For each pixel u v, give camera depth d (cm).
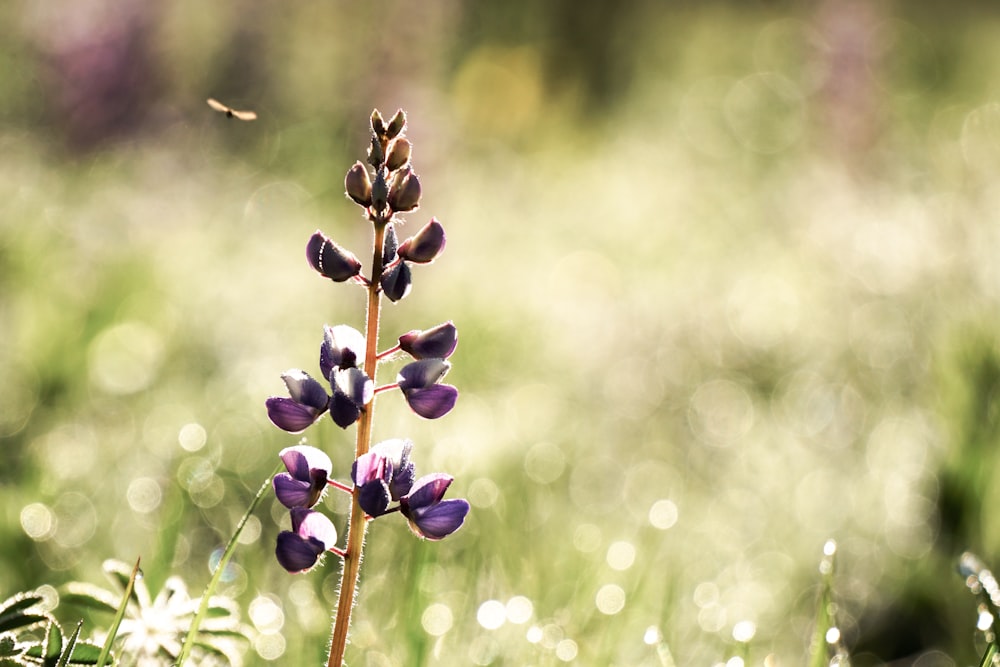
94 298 1112
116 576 400
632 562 647
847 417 1050
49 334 972
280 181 2067
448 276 1491
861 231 1697
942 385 875
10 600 351
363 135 2083
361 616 529
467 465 774
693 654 568
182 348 1088
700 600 646
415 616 487
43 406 878
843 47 2111
